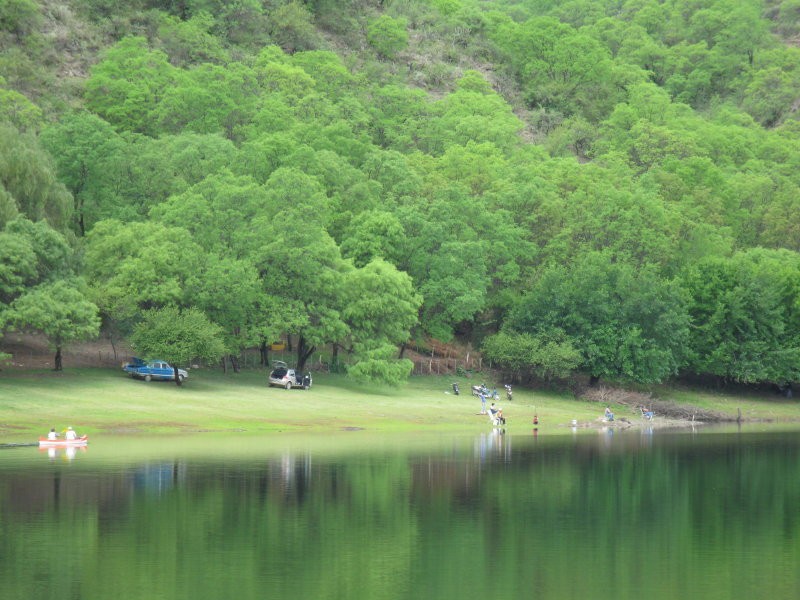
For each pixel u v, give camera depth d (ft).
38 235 309.83
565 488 182.09
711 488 186.50
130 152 440.04
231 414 297.33
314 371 406.41
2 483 174.19
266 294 374.02
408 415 330.95
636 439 291.79
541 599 109.19
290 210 378.94
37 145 362.53
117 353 374.84
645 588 114.42
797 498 175.32
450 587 113.09
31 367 332.80
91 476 182.29
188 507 154.81
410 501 164.45
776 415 435.12
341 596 108.58
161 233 357.41
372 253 423.64
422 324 434.30
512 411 367.45
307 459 212.64
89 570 117.39
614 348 420.77
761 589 114.21
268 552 127.24
